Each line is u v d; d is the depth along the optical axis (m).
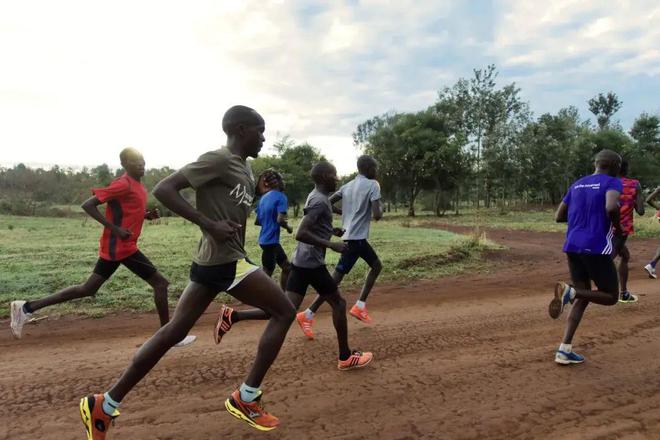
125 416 3.44
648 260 11.12
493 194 42.56
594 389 3.95
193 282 3.01
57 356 4.71
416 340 5.22
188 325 2.99
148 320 6.03
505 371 4.33
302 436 3.19
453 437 3.18
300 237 4.20
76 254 10.66
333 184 4.53
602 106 69.12
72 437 3.16
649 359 4.63
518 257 11.56
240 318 3.90
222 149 2.93
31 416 3.45
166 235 15.81
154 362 2.92
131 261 4.92
